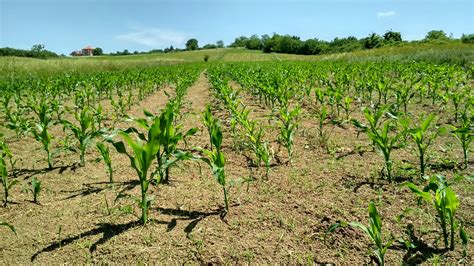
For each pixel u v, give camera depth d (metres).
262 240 2.82
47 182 4.06
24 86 12.18
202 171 4.40
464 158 4.30
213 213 3.27
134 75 15.88
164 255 2.65
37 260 2.61
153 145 2.87
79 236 2.91
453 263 2.39
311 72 14.81
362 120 6.94
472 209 3.08
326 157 4.70
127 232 2.95
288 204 3.40
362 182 3.79
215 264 2.54
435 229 2.80
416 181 3.71
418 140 3.65
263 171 4.32
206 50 113.12
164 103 10.95
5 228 3.06
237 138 5.84
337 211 3.19
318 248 2.69
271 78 10.88
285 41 91.88
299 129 6.30
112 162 4.79
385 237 2.74
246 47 120.88
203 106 10.23
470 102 5.07
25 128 4.88
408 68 13.76
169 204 3.47
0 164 3.37
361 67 16.16
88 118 4.55
